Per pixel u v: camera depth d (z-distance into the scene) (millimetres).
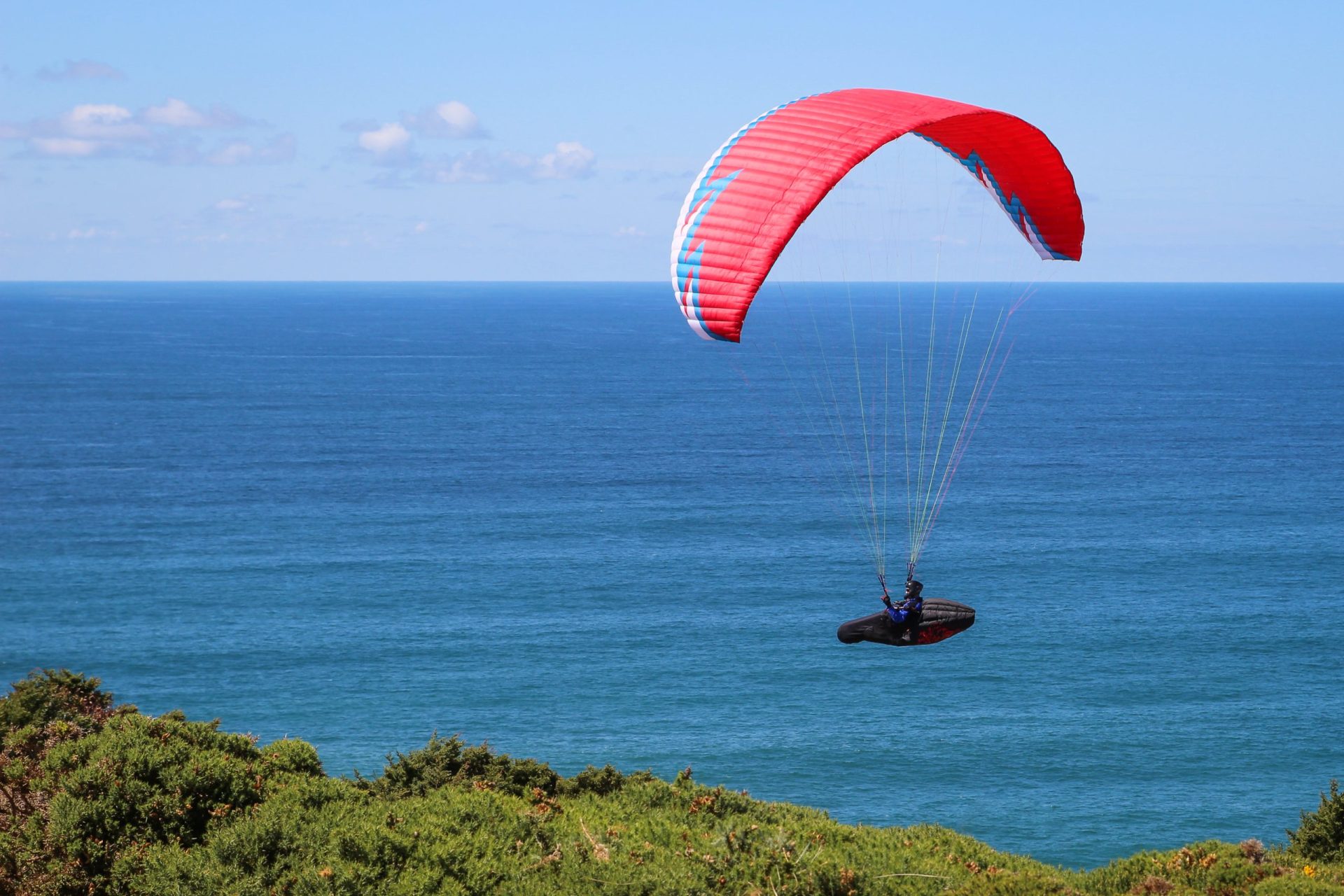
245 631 85188
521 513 134375
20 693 22453
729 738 62250
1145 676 73688
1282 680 72875
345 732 63688
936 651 79562
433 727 64500
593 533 123188
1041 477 156750
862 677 73625
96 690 23797
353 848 17344
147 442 186125
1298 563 107750
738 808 24109
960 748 60688
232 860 17094
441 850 17734
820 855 21250
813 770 57656
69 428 199625
